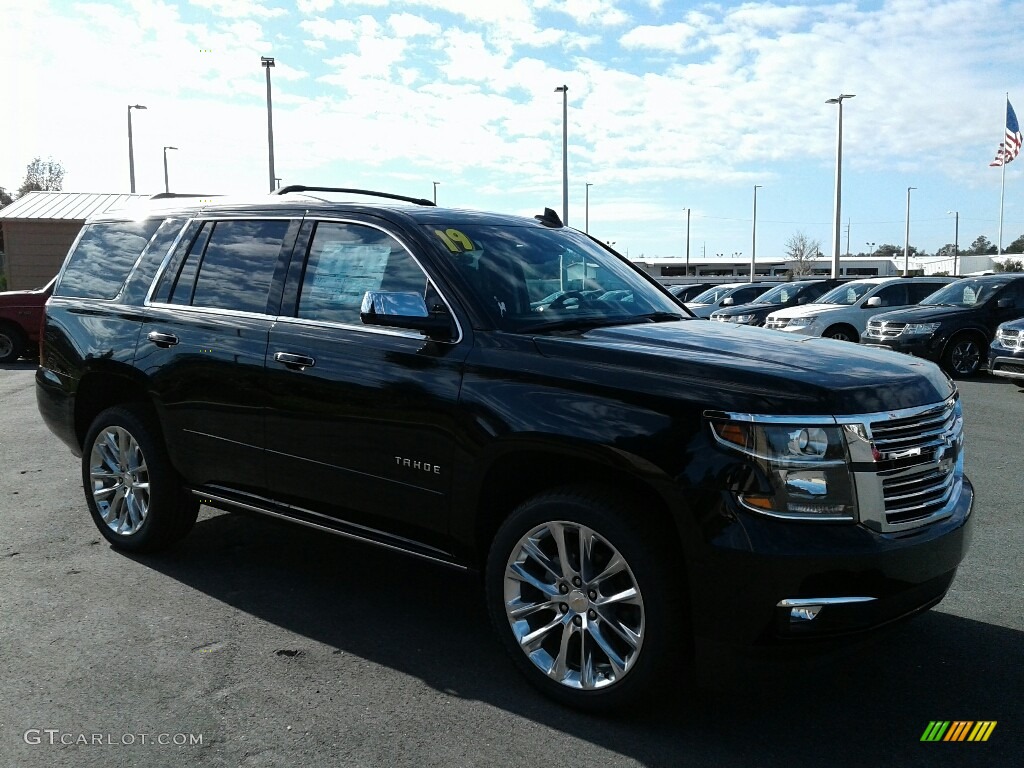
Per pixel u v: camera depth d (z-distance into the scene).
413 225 4.12
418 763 3.02
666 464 3.06
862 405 3.06
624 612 3.29
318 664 3.77
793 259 80.88
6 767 2.97
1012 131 32.56
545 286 4.18
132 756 3.04
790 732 3.24
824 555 2.91
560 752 3.09
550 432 3.31
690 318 4.50
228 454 4.52
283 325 4.33
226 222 4.85
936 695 3.52
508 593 3.50
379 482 3.89
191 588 4.66
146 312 4.97
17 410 10.85
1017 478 6.94
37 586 4.65
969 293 14.99
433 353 3.75
